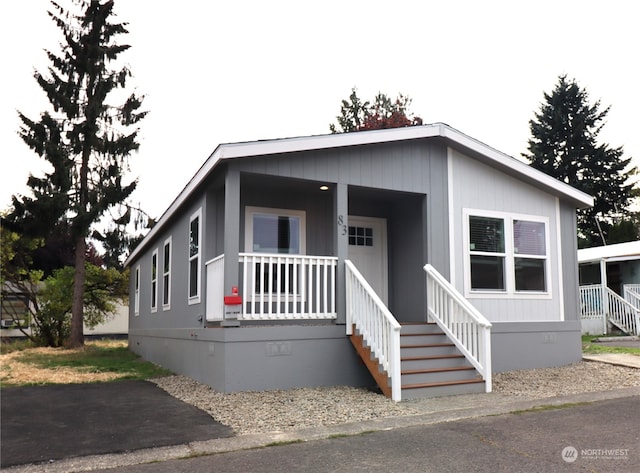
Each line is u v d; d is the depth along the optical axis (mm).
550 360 10273
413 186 9562
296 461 4461
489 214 10281
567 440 4988
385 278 10758
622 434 5180
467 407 6547
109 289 21625
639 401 6832
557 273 10914
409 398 7102
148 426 5793
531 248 10695
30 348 18469
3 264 19594
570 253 11203
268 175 8281
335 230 8703
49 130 19266
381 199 10625
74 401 7457
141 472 4254
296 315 8055
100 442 5168
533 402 6824
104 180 20000
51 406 7098
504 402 6875
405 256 10406
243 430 5535
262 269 8023
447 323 8680
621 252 18891
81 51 19703
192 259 10117
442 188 9875
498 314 10055
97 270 20641
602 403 6730
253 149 7930
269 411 6363
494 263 10258
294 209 10016
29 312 20438
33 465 4488
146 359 14227
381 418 6000
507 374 9352
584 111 37656
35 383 9375
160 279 13586
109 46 20328
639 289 17953
